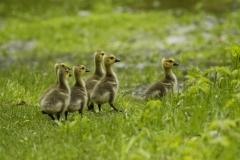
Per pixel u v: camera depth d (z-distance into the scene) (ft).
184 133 33.65
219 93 39.34
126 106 47.80
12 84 55.88
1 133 40.86
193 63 83.82
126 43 107.65
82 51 103.30
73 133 36.55
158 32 113.09
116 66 86.48
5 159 33.47
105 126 37.06
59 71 43.80
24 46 111.04
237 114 34.37
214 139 28.66
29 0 157.07
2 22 133.59
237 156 29.17
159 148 30.83
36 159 32.42
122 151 29.50
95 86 47.11
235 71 41.81
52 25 121.70
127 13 132.16
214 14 126.52
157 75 75.31
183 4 138.62
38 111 47.42
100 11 140.36
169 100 42.57
